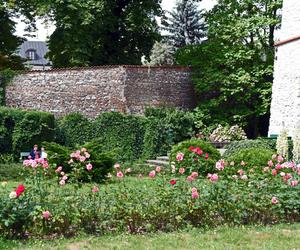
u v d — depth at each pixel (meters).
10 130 19.66
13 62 27.80
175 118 20.98
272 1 23.42
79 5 24.83
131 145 20.33
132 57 29.02
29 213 6.89
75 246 6.63
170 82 22.83
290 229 7.79
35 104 22.28
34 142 19.75
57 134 20.95
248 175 8.94
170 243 6.76
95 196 7.53
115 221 7.36
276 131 19.31
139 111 21.89
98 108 21.81
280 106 19.23
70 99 22.09
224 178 8.84
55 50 27.69
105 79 21.78
